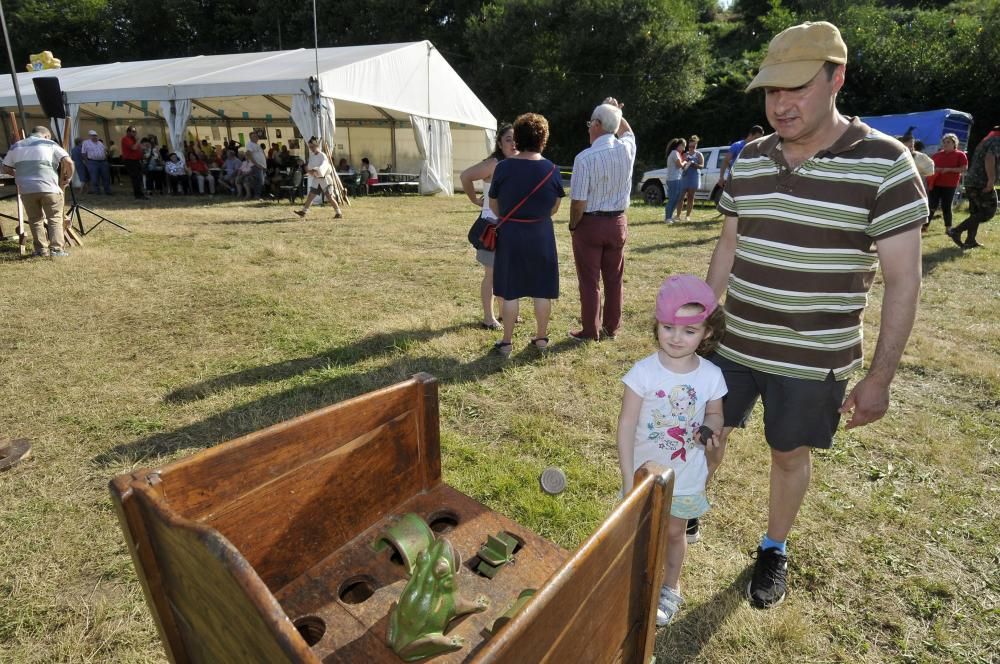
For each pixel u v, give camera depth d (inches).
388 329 197.0
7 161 273.3
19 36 1560.0
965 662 79.6
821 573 94.6
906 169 68.1
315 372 163.0
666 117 1167.0
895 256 69.4
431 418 73.6
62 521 102.4
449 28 1330.0
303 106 515.5
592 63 1150.3
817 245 73.5
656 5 1099.3
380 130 765.3
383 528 69.7
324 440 63.1
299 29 1427.2
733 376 84.0
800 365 77.7
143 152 626.5
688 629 84.4
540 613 40.9
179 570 47.9
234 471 55.9
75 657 77.7
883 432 137.3
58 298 221.6
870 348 189.0
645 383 77.7
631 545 54.0
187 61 724.7
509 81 1179.3
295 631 37.6
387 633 53.2
